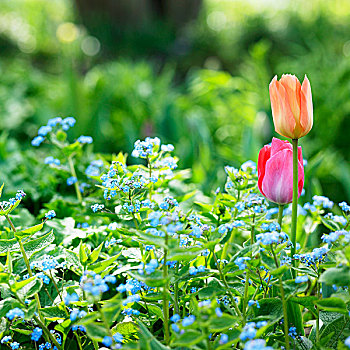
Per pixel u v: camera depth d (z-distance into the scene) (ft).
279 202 6.95
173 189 10.71
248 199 7.13
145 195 8.65
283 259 6.49
